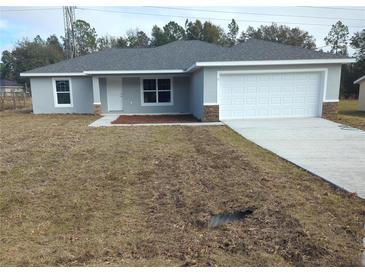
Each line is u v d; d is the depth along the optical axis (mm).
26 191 4902
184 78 17594
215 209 4082
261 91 13352
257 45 14680
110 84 17641
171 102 17828
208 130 11039
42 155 7223
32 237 3479
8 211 4184
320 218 3730
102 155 7195
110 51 19953
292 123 12023
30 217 4000
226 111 13516
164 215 4000
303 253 3010
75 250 3160
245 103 13453
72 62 18500
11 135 10156
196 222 3777
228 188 4844
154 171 5895
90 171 5938
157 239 3373
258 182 5117
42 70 17641
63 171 5953
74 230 3641
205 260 2943
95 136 9805
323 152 7328
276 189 4770
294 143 8438
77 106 18031
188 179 5359
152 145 8312
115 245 3250
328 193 4609
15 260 2986
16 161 6703
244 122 12547
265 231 3443
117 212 4121
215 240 3316
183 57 18484
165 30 54844
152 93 17781
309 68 13055
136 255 3066
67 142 8781
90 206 4320
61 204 4398
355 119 13664
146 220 3875
